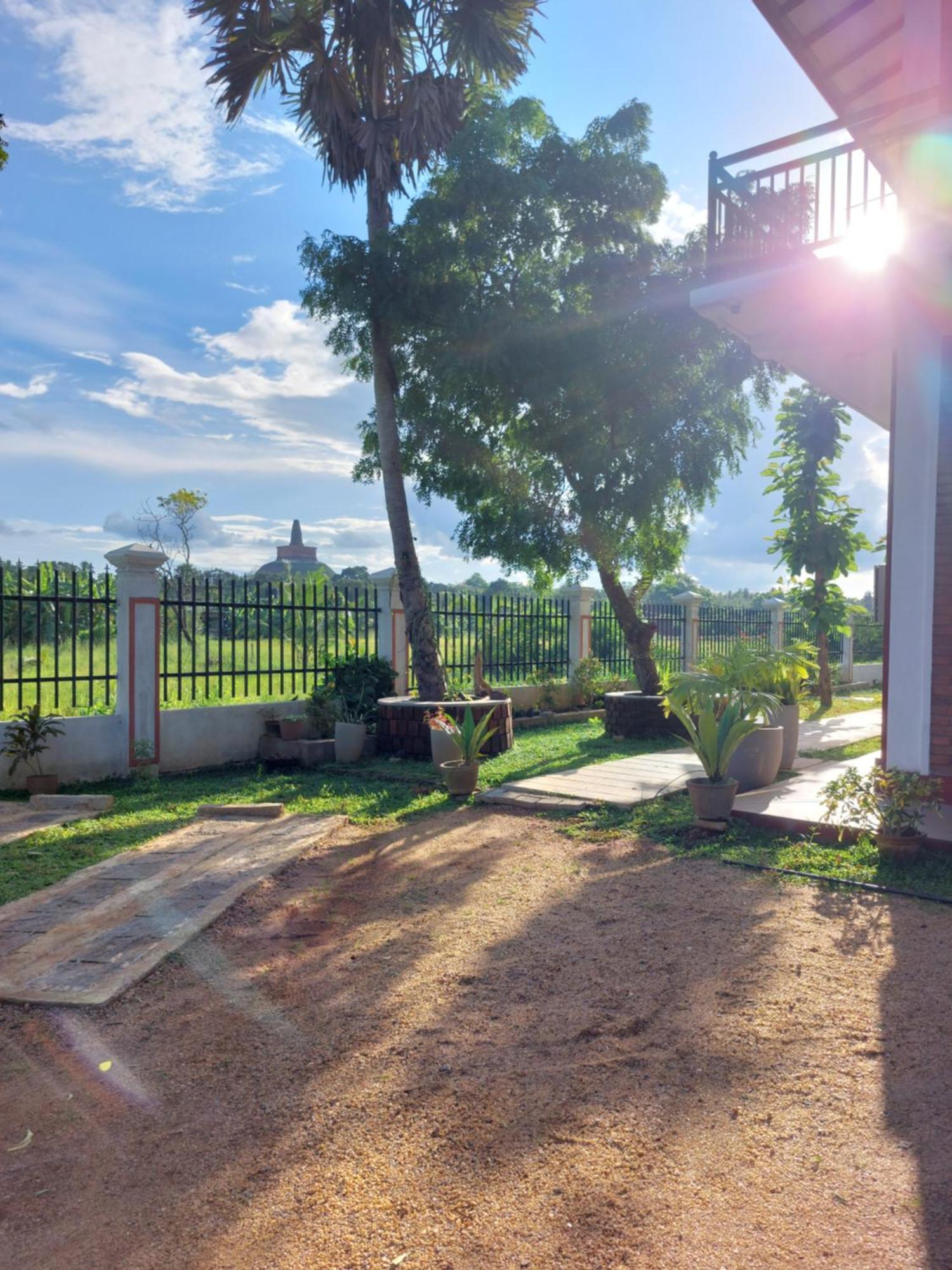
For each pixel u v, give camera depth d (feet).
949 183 20.80
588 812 24.98
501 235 40.57
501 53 38.68
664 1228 7.90
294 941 15.80
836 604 51.52
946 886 17.40
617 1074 10.71
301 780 32.24
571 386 40.22
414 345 41.96
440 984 13.65
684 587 72.28
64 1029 12.47
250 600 37.37
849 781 19.88
